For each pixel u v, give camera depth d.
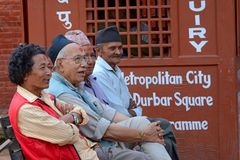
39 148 7.36
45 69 7.56
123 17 11.55
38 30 11.54
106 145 8.52
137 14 11.49
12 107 7.45
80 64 8.45
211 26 11.38
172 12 11.39
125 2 11.51
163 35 11.51
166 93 11.55
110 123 8.50
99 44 9.78
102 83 9.52
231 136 11.59
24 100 7.44
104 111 8.87
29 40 11.55
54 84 8.44
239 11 12.23
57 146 7.43
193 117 11.58
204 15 11.37
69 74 8.45
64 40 8.49
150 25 11.48
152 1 11.46
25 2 11.62
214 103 11.53
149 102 11.58
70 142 7.48
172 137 9.50
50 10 11.52
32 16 11.52
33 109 7.37
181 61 11.45
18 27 15.73
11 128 7.48
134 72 11.55
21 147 7.40
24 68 7.46
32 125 7.34
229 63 11.41
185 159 11.68
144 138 8.48
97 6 11.55
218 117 11.55
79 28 11.54
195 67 11.47
